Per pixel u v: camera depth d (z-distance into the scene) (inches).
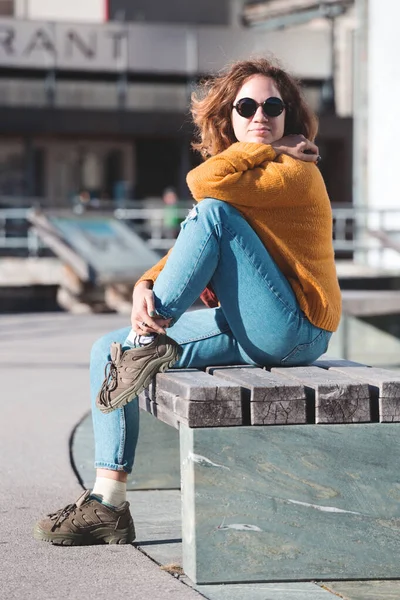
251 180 162.6
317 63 1417.3
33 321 616.4
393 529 154.7
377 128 889.5
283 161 166.6
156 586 152.3
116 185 1446.9
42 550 171.6
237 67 179.3
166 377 160.7
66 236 701.9
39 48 1320.1
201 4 1768.0
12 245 858.8
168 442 213.9
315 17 1513.3
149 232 1024.9
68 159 1467.8
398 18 864.9
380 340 412.5
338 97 1445.6
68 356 450.3
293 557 153.6
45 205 1348.4
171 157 1499.8
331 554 154.2
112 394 162.9
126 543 175.0
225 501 151.9
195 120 183.9
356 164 914.7
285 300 165.3
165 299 160.6
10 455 254.4
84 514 173.5
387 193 877.2
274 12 1624.0
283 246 165.8
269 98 174.1
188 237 161.6
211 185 161.6
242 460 151.8
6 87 1353.3
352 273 788.0
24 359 440.5
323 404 152.5
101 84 1390.3
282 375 166.4
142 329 161.8
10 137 1424.7
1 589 151.6
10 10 1743.4
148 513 195.3
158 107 1409.9
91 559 166.2
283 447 152.3
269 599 146.6
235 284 164.9
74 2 1722.4
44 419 306.2
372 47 893.2
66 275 701.9
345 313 376.2
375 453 153.9
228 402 150.7
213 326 173.6
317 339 170.9
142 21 1723.7
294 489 153.0
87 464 244.5
